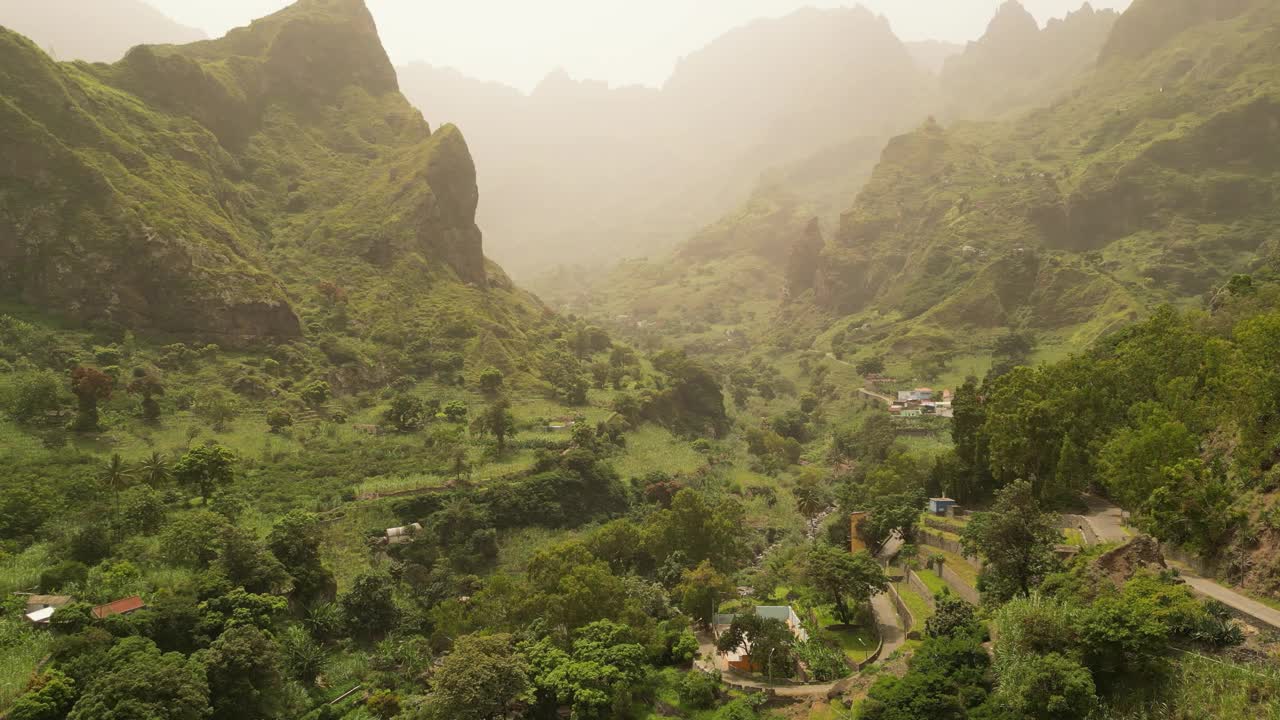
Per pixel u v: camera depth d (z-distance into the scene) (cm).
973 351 18100
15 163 11688
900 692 4231
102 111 13825
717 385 17900
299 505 8906
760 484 13388
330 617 7019
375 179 18462
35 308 11225
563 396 14750
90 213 11875
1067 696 3544
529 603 6900
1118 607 3706
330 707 6056
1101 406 7144
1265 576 4031
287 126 18988
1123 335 9094
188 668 4984
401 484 9781
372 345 14012
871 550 8638
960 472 8450
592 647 5875
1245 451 4831
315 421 11419
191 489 8538
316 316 14000
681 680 6025
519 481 10444
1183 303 16375
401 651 6888
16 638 5338
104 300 11575
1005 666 3988
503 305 19012
